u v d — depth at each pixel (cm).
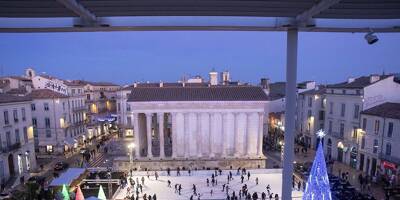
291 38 685
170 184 3903
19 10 572
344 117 4656
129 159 4591
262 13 620
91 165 4703
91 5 554
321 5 514
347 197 2992
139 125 4850
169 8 586
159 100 4616
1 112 3684
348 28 664
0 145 3644
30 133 4325
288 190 725
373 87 4188
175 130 4706
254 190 3725
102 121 7419
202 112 4722
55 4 540
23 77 6531
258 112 4731
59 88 5822
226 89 5022
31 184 2281
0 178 3584
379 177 3716
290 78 698
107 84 9181
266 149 5834
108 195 3409
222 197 3500
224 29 674
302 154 5238
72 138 5622
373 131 3997
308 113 5819
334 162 4750
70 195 2900
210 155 4734
